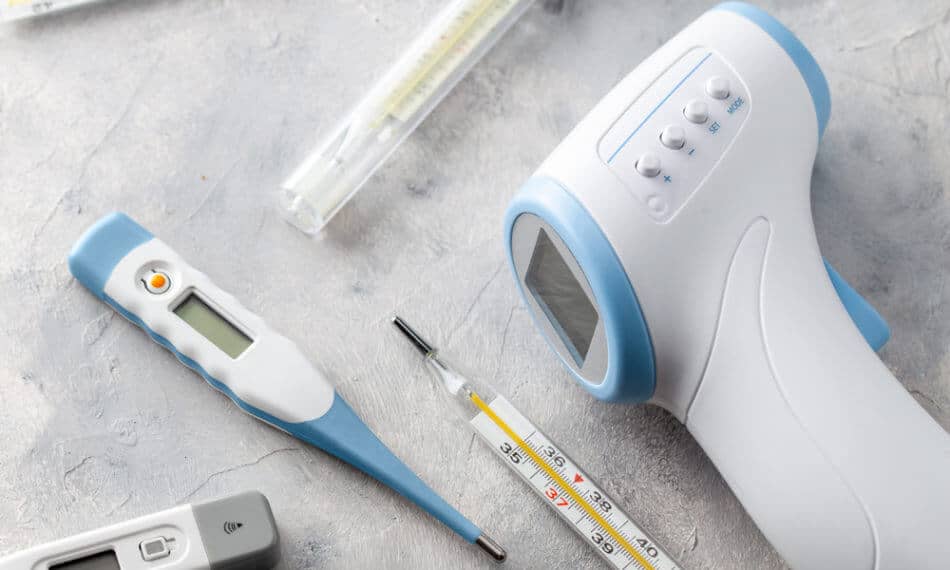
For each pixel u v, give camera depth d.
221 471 1.00
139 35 1.16
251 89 1.15
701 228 0.90
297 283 1.08
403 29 1.19
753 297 0.90
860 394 0.87
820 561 0.86
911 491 0.84
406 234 1.10
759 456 0.88
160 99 1.13
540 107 1.16
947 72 1.17
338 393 1.01
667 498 1.01
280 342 1.01
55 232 1.07
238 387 0.98
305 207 1.07
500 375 1.05
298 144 1.13
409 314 1.07
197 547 0.89
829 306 0.92
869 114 1.15
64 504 0.97
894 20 1.19
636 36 1.20
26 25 1.15
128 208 1.09
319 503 0.99
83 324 1.04
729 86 0.94
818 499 0.85
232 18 1.17
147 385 1.02
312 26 1.18
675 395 0.95
